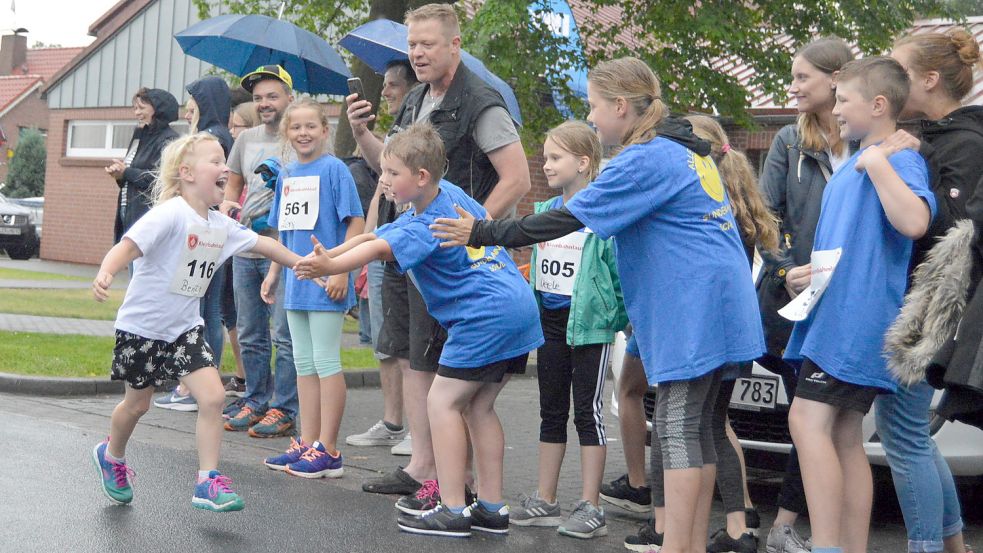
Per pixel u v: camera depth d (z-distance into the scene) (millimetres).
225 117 8031
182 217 4668
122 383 8453
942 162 4102
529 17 13867
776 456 5590
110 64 24859
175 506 4938
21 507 4703
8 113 49000
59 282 18219
